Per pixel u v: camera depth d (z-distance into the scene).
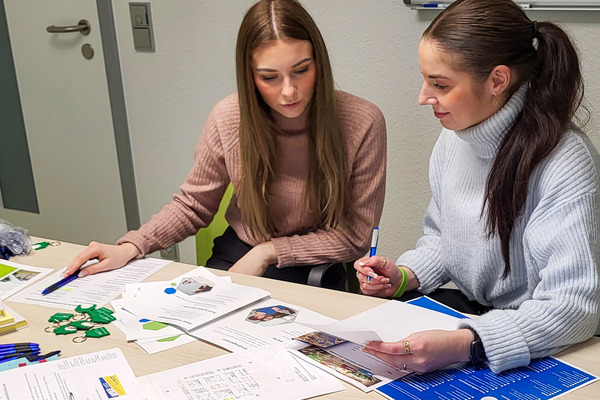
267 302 1.43
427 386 1.13
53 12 2.91
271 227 1.93
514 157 1.37
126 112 2.95
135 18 2.77
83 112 3.03
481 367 1.19
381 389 1.12
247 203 1.87
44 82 3.06
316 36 1.69
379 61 2.41
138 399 1.10
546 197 1.32
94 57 2.90
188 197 1.97
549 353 1.22
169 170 2.96
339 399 1.10
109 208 3.16
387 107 2.46
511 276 1.48
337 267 1.93
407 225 2.59
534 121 1.34
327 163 1.82
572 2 2.03
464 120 1.37
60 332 1.33
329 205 1.86
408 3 2.24
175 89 2.81
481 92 1.33
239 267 1.80
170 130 2.89
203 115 2.80
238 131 1.88
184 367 1.19
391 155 2.52
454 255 1.58
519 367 1.19
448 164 1.59
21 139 3.24
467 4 1.33
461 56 1.29
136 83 2.88
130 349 1.26
